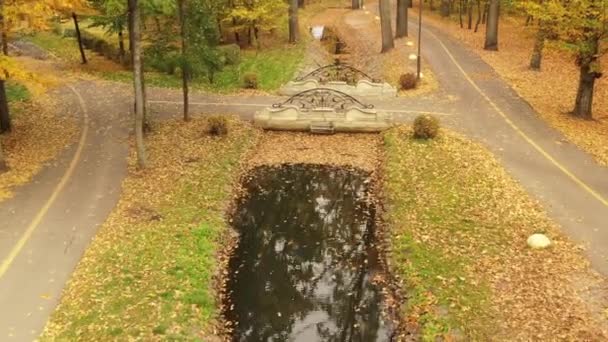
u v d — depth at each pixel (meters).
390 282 14.75
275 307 14.04
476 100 29.72
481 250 15.23
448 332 11.98
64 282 13.43
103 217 16.95
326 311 13.97
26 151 22.69
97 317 12.12
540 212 17.25
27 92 30.48
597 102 29.45
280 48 43.34
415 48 41.94
